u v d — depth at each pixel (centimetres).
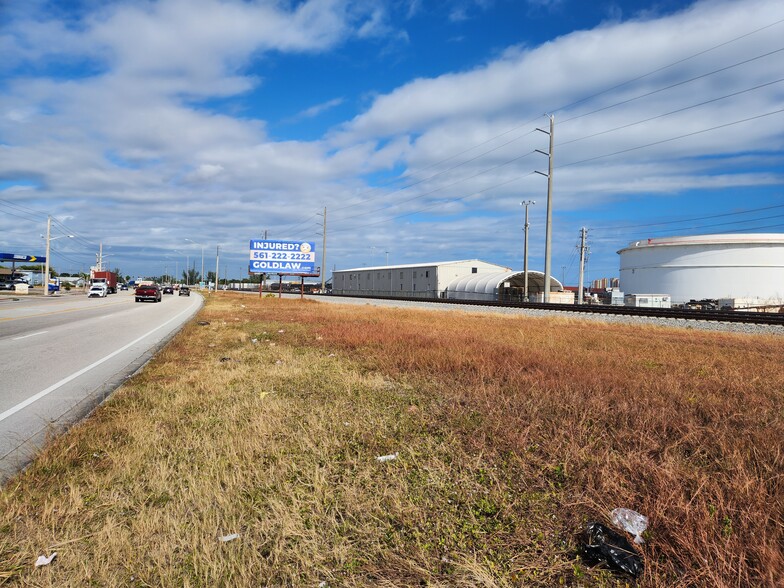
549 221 3884
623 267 8388
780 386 760
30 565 280
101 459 449
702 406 615
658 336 1659
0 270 8225
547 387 698
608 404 624
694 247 7125
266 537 312
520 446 462
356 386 770
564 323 2206
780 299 6106
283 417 582
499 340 1362
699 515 314
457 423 554
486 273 7819
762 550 269
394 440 501
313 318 2377
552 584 268
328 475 410
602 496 360
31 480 393
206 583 263
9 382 821
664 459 428
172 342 1351
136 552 293
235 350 1220
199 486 377
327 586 265
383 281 9600
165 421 569
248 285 16650
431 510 350
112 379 849
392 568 281
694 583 264
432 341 1268
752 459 430
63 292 7375
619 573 278
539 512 346
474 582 265
